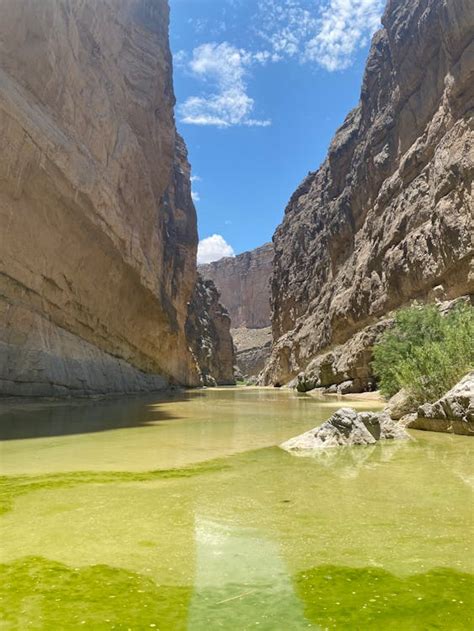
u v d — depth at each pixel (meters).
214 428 10.66
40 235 17.67
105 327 24.91
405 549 2.89
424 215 25.81
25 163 16.09
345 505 3.95
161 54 31.20
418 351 11.46
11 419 11.43
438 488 4.56
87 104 21.36
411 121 30.25
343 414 8.05
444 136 24.33
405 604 2.14
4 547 2.95
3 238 15.53
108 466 5.91
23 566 2.63
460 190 21.36
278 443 8.27
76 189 19.41
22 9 15.63
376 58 38.03
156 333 34.25
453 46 23.56
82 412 14.08
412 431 9.65
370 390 28.81
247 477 5.19
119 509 3.84
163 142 33.62
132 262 26.36
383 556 2.78
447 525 3.38
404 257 26.84
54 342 18.12
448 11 23.39
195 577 2.48
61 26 18.30
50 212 18.12
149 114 30.31
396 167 32.19
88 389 19.86
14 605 2.14
